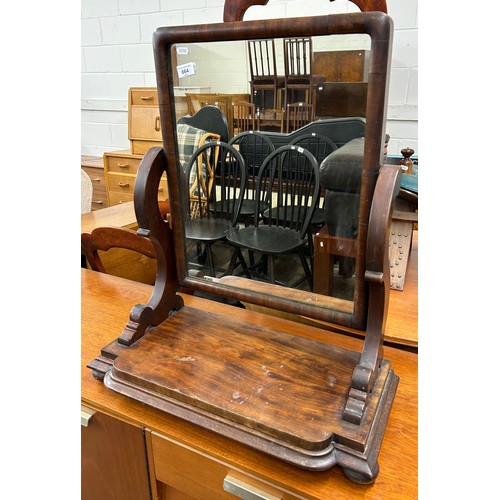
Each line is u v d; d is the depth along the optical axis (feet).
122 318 2.87
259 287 2.35
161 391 1.99
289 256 2.22
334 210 2.00
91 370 2.39
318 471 1.65
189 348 2.24
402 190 2.89
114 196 8.33
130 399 2.10
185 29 2.00
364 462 1.64
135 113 7.70
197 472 1.98
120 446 2.21
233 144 2.23
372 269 1.77
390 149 6.10
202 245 2.49
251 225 2.33
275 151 2.13
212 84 2.12
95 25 8.55
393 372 2.17
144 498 2.29
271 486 1.76
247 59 2.01
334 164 1.93
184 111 2.21
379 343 1.94
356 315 2.02
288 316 2.95
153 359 2.16
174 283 2.57
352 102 1.79
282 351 2.21
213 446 1.90
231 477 1.85
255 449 1.73
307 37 1.81
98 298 3.14
